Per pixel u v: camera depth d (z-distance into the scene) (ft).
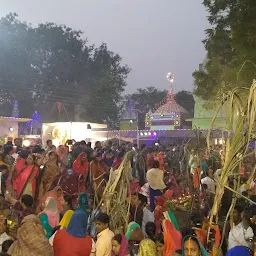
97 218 22.74
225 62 68.08
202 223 24.91
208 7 67.15
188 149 45.62
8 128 106.01
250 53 58.90
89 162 41.39
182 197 40.55
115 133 106.32
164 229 21.54
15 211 28.48
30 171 37.17
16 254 19.56
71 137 94.79
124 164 28.50
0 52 170.60
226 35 66.85
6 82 167.43
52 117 140.87
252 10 59.82
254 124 16.99
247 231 20.85
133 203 29.50
